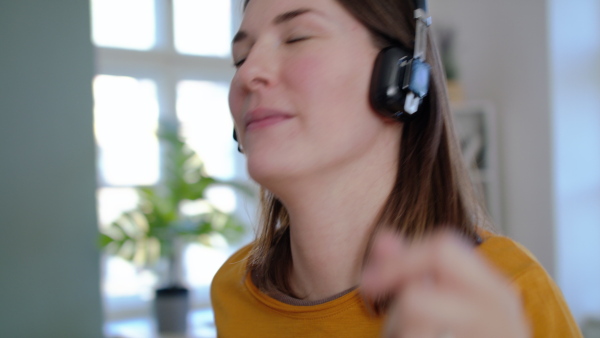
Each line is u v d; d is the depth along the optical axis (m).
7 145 2.21
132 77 3.24
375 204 1.07
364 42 1.03
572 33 2.97
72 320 2.27
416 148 1.13
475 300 0.44
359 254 1.06
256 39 1.08
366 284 0.48
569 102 2.96
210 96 3.45
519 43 3.07
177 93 3.36
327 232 1.05
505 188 3.17
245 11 1.16
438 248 0.47
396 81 1.00
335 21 1.01
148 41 3.32
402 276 0.46
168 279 2.94
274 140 0.98
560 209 2.93
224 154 3.44
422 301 0.43
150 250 2.80
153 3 3.32
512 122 3.12
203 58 3.43
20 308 2.21
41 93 2.24
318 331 1.08
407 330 0.43
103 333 2.30
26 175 2.22
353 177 1.04
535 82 3.00
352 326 1.04
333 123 0.98
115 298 3.15
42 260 2.24
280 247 1.29
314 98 0.97
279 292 1.22
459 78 3.41
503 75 3.15
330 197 1.02
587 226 2.98
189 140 3.12
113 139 3.15
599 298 2.99
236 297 1.34
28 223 2.23
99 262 2.31
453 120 1.23
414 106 1.04
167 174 3.01
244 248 1.52
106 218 3.10
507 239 1.09
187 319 2.79
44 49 2.25
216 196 3.38
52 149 2.25
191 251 3.36
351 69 0.99
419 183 1.11
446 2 3.48
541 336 0.91
